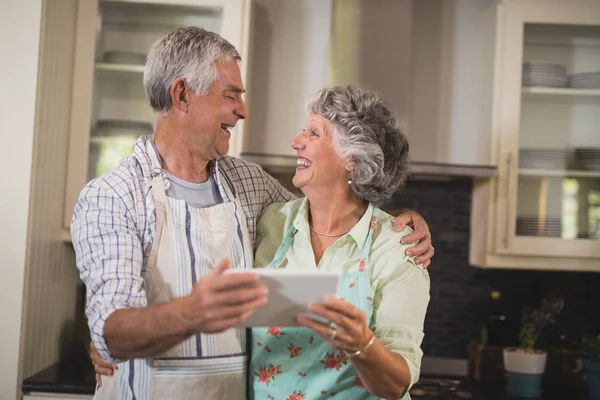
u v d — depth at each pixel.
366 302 1.39
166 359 1.36
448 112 2.81
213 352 1.39
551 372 2.69
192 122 1.45
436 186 2.92
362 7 2.71
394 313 1.38
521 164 2.61
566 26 2.61
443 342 2.92
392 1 2.71
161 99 1.46
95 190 1.35
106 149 2.50
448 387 2.63
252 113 2.73
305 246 1.47
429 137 2.80
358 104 1.48
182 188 1.50
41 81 2.20
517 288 2.91
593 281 2.90
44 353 2.38
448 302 2.92
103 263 1.27
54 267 2.43
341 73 2.71
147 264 1.38
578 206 2.61
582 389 2.65
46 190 2.31
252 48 2.73
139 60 2.51
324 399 1.40
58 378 2.26
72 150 2.47
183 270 1.39
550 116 2.64
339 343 1.15
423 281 1.44
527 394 2.55
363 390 1.39
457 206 2.91
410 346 1.34
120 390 1.42
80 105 2.47
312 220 1.53
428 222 2.92
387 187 1.50
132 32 2.56
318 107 1.49
